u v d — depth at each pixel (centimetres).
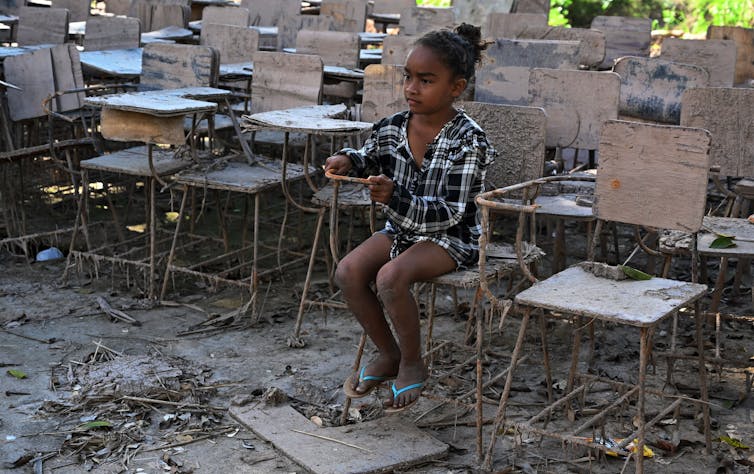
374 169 332
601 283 303
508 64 560
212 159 489
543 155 397
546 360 352
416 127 321
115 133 443
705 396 320
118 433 333
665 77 499
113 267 490
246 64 645
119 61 593
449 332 435
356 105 604
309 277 421
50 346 414
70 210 626
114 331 434
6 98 589
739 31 693
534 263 384
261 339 427
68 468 310
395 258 306
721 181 548
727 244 349
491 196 299
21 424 339
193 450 322
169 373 379
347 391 331
